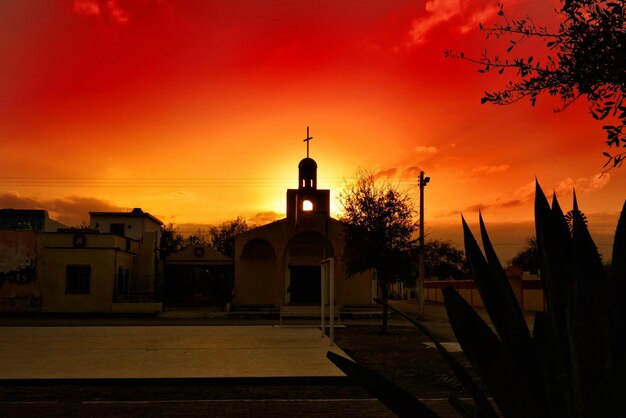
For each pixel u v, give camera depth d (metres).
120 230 40.69
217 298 40.09
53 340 18.61
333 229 35.06
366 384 1.85
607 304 1.57
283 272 35.31
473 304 43.75
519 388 1.74
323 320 20.59
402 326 26.31
